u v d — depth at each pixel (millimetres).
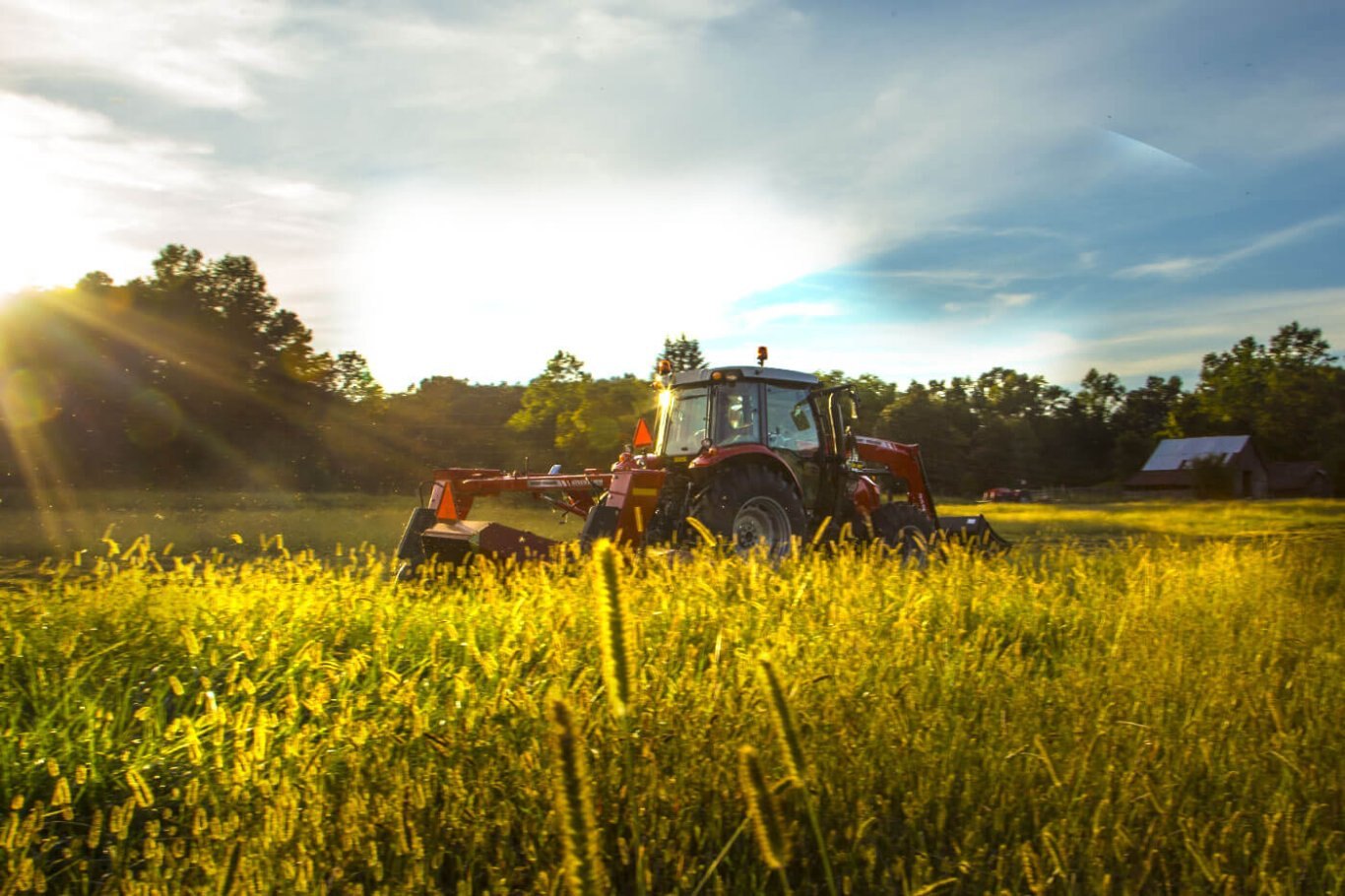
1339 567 8328
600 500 8461
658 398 9984
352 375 46344
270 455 41625
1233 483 52438
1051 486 63531
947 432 59906
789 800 2791
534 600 5000
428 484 8484
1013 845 2801
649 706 3277
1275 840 2691
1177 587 6227
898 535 9609
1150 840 2756
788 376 9578
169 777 3236
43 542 13148
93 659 4133
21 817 3061
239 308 43750
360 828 2635
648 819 2738
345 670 3781
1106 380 75688
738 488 8477
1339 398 66188
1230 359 70375
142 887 2377
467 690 3523
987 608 5855
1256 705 3803
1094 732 3338
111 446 38781
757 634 4414
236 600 4984
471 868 2576
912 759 3154
